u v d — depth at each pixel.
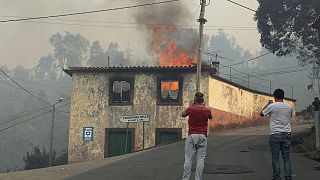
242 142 19.22
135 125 26.30
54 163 45.72
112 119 26.58
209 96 26.45
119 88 27.02
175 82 26.48
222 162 11.65
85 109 26.97
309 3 29.72
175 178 8.90
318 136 12.31
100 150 26.33
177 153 15.38
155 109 26.34
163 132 26.11
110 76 27.08
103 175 9.59
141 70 26.69
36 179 9.14
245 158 12.64
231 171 9.70
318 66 31.86
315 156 11.77
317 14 29.28
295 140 16.61
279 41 32.34
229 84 30.22
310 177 8.52
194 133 7.32
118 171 10.28
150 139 26.05
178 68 26.12
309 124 32.03
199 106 7.51
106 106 26.78
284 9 30.78
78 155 26.52
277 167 7.44
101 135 26.52
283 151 7.55
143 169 10.59
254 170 9.86
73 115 27.03
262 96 36.62
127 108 26.58
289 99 41.50
